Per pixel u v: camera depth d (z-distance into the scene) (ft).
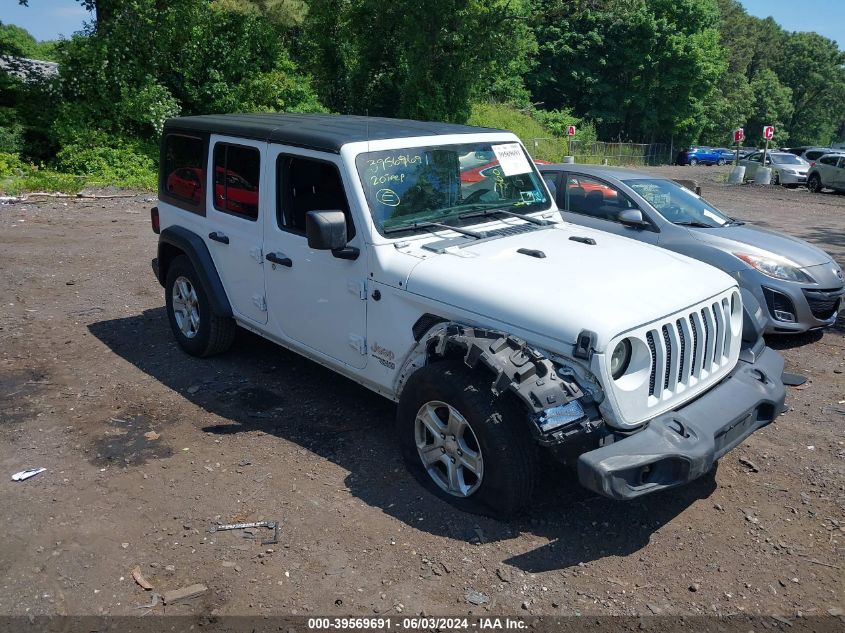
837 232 46.32
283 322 16.35
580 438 10.93
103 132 61.26
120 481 13.58
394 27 82.64
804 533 12.36
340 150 13.92
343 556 11.47
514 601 10.55
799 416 17.04
